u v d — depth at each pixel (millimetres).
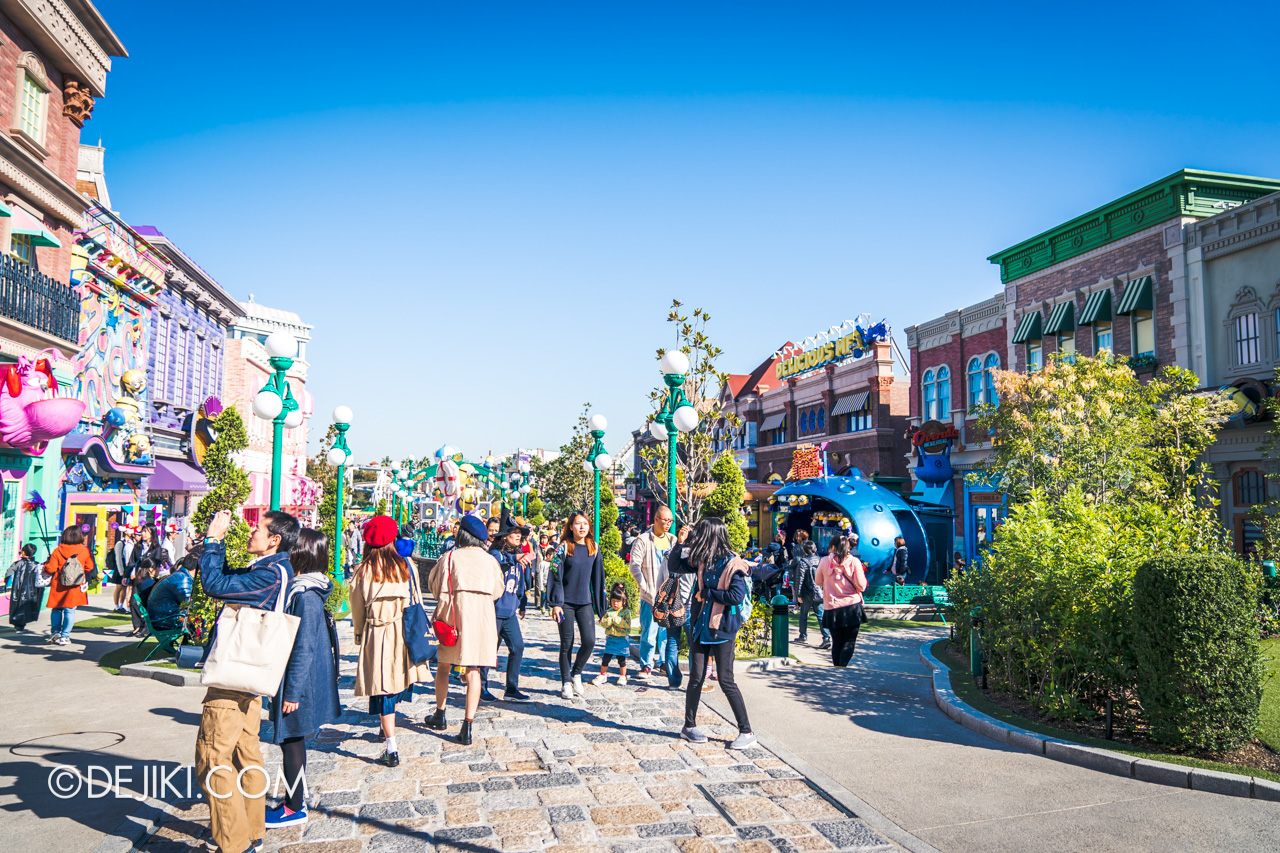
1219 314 16562
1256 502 15352
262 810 4199
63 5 15766
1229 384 16141
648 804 5047
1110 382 13742
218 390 28328
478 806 4961
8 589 14094
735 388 45906
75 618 13914
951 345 25328
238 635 4059
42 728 6672
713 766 5824
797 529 23516
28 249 15727
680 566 7055
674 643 8453
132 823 4535
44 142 15836
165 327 23609
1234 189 17625
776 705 7863
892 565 18188
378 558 5691
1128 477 12922
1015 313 22500
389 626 5676
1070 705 6781
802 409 36344
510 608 7801
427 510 30984
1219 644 5750
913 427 27062
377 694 5648
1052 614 7105
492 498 36094
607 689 8422
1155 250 18062
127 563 15391
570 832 4586
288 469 37656
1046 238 21281
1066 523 8516
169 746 6164
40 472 15758
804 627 12938
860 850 4398
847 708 7855
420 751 6074
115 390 19516
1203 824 4746
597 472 17828
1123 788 5410
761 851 4367
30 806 4863
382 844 4371
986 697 7906
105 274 18891
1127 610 6430
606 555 18375
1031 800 5180
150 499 22938
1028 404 14758
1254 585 6254
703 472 16234
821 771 5762
